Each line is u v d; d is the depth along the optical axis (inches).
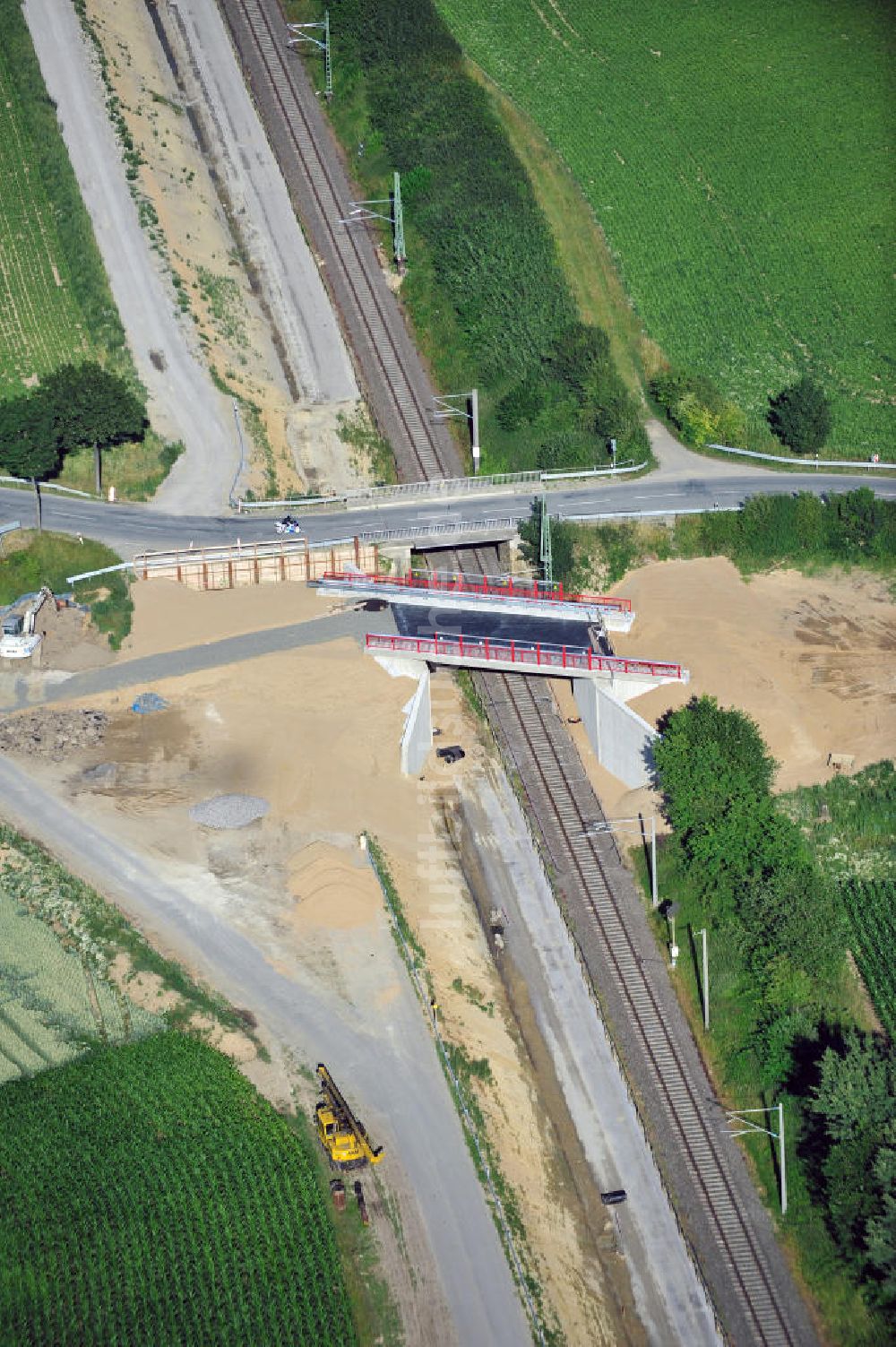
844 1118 6515.8
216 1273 6112.2
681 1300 6333.7
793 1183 6658.5
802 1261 6476.4
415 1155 6505.9
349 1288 6122.1
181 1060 6683.1
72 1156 6378.0
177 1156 6392.7
